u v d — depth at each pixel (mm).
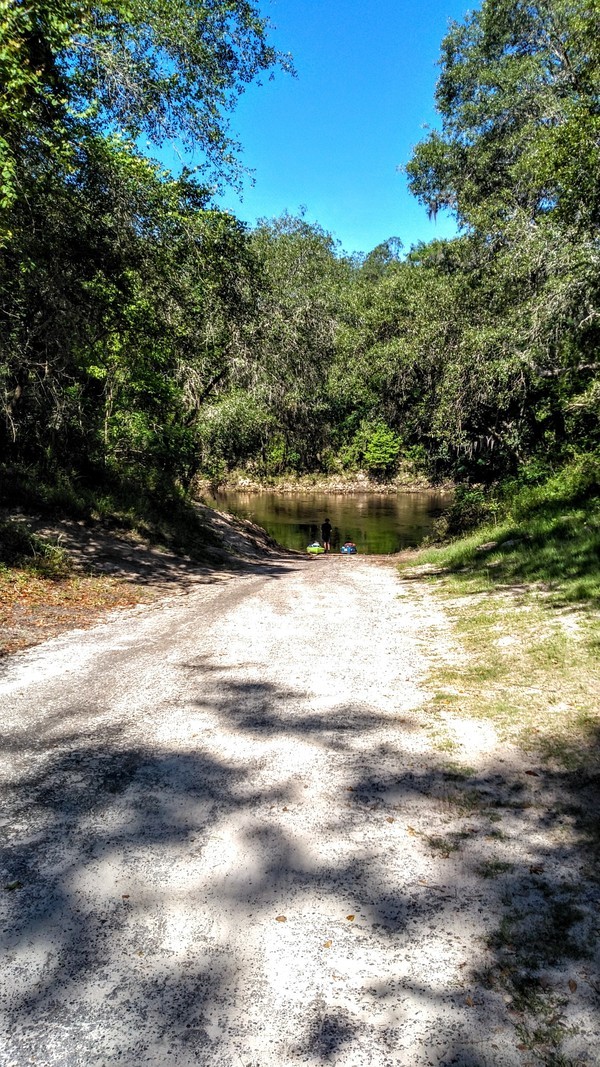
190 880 2375
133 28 9805
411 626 6738
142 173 10523
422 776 3178
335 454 54281
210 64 11266
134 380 17734
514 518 13242
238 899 2266
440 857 2496
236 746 3596
